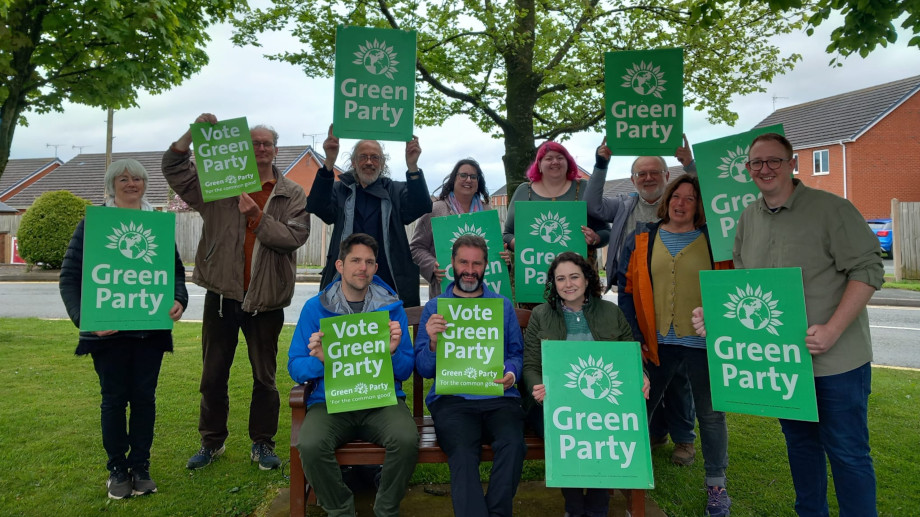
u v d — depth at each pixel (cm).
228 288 375
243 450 414
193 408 500
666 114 383
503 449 290
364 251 322
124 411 344
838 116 2877
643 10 607
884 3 357
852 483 257
